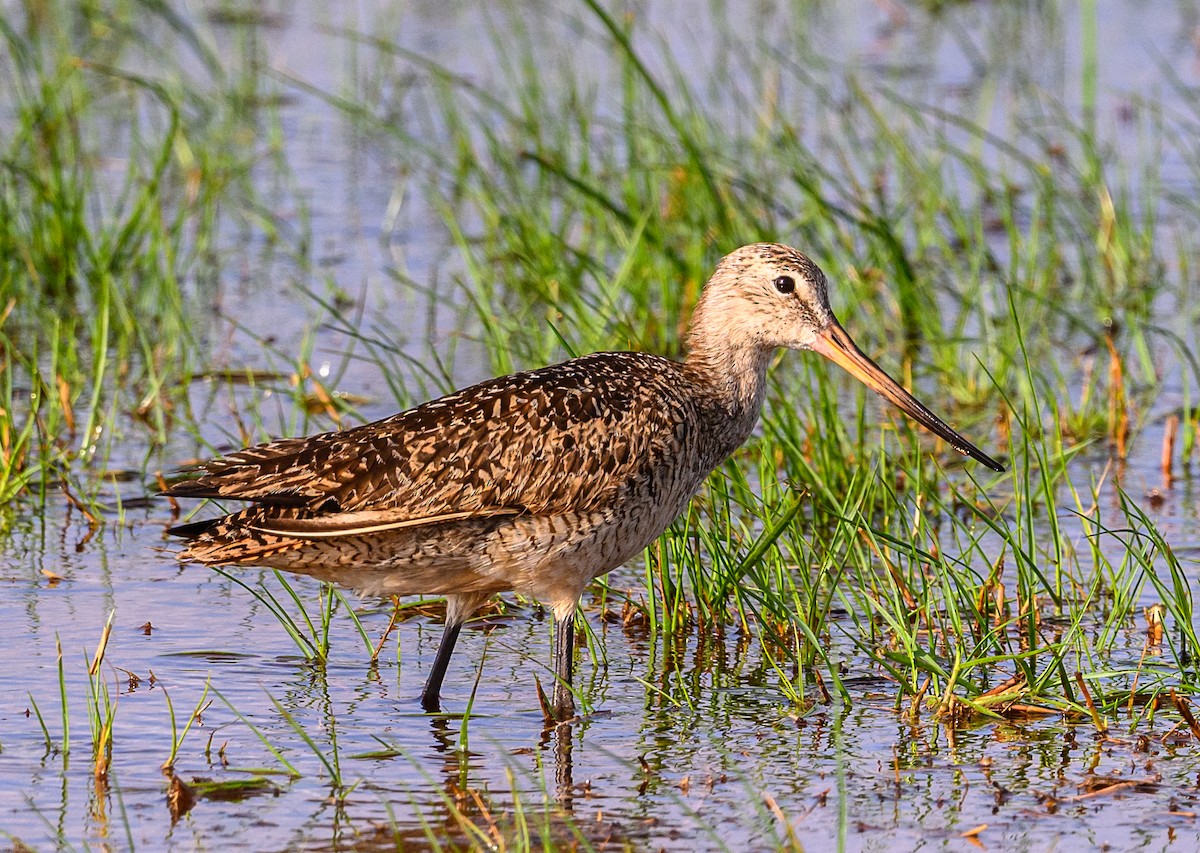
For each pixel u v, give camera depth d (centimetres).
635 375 1051
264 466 980
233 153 2202
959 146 2258
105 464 1352
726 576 1106
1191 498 1377
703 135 2025
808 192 1758
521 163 2153
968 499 1361
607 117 2264
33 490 1342
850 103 2269
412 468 977
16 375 1572
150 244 1894
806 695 1041
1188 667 1064
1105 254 1900
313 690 1035
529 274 1725
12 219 1802
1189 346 1730
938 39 2783
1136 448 1499
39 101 2259
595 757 952
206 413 1519
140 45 2542
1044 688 1014
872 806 891
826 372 1521
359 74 2525
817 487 1312
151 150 2183
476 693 1045
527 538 998
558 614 1034
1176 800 898
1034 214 1919
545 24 2739
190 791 886
